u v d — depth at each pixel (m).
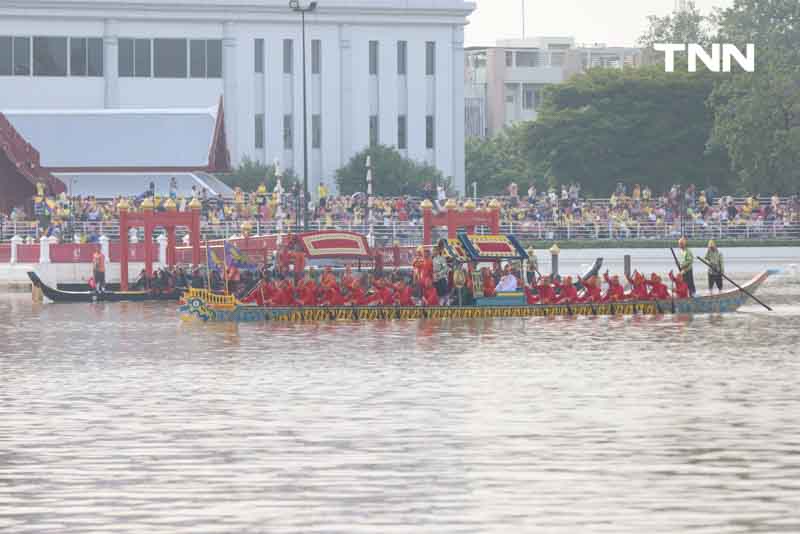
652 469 55.34
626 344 101.81
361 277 136.38
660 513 48.59
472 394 75.38
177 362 92.69
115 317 134.12
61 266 179.12
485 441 61.31
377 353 96.50
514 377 82.56
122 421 67.31
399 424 65.81
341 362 91.25
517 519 47.97
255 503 50.41
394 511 49.12
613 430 63.72
